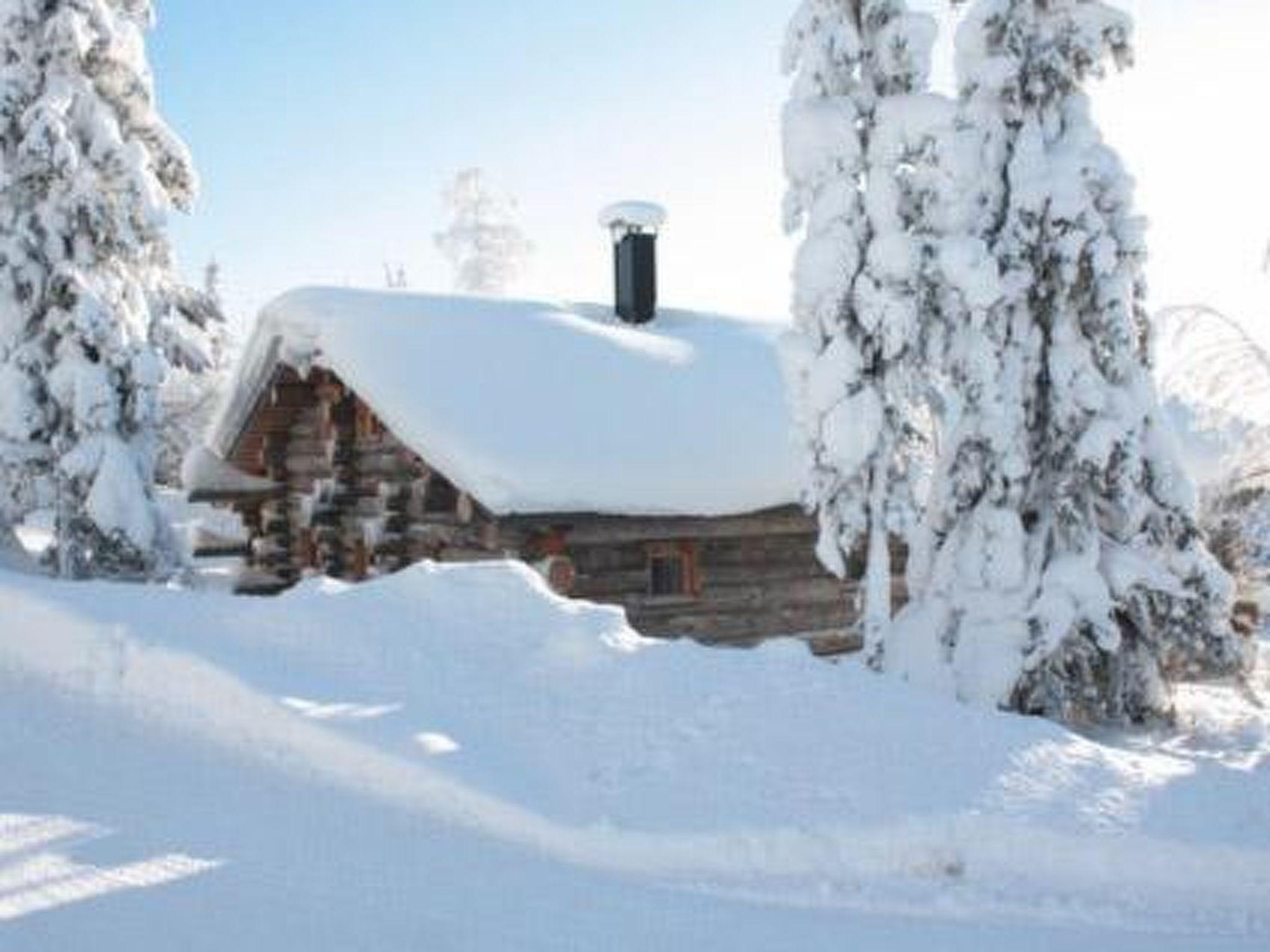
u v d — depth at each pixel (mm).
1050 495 13016
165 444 31234
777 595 15734
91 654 7547
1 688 7406
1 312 16188
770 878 5355
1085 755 6148
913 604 13578
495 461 13523
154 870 5160
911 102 12594
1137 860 5312
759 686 6789
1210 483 15828
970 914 5105
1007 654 12508
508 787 5898
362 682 7137
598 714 6613
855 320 12828
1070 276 12469
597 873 5371
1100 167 12641
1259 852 5316
